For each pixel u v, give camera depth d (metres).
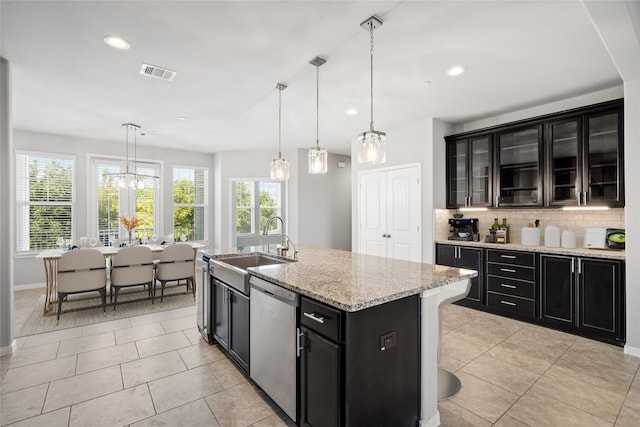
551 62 2.79
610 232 3.33
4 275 2.78
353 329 1.52
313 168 2.83
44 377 2.42
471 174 4.37
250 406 2.08
